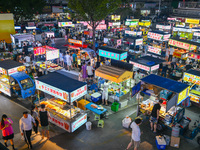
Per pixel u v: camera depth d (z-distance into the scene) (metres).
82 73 13.35
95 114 9.18
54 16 44.84
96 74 10.87
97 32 28.66
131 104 10.99
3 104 10.50
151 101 9.59
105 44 22.61
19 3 27.80
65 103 8.84
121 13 43.88
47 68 14.45
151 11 59.50
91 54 17.92
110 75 10.16
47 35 25.75
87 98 11.12
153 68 12.59
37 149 7.24
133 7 55.81
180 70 15.13
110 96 10.68
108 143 7.73
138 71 14.05
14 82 10.80
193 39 24.62
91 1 19.91
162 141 7.43
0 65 10.72
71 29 33.09
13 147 7.09
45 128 7.61
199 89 11.12
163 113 8.58
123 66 11.07
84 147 7.45
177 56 17.61
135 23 35.25
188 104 10.00
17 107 10.25
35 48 14.23
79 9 20.38
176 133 7.59
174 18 39.19
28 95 10.60
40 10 31.33
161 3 63.12
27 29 30.53
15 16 28.52
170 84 8.51
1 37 21.83
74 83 8.07
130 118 8.88
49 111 8.61
